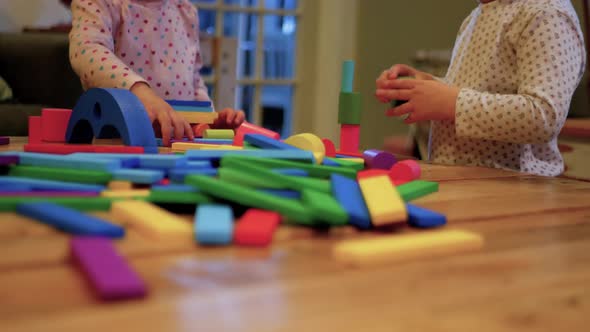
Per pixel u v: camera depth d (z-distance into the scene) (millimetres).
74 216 402
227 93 2096
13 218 422
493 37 1086
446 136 1170
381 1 2797
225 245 384
